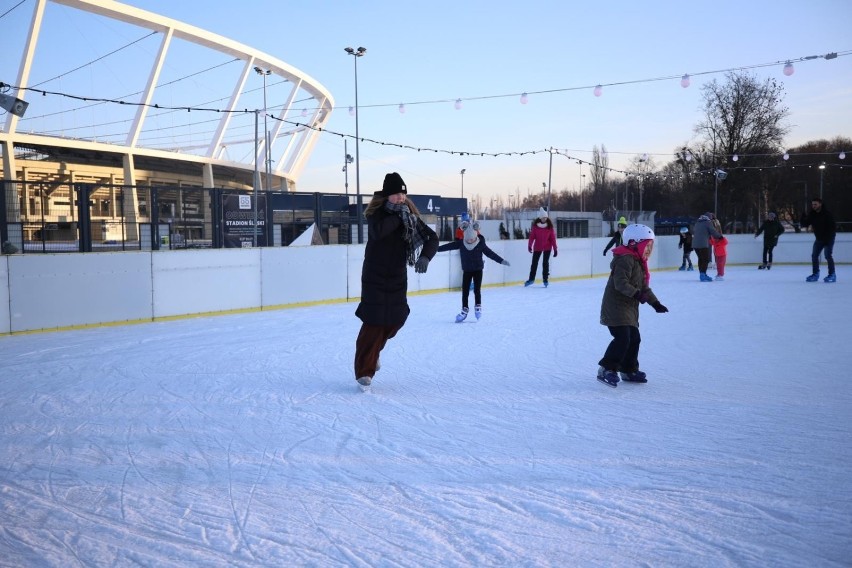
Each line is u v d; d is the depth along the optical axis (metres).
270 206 15.05
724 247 16.59
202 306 10.85
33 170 34.06
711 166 40.81
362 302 5.28
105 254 9.70
